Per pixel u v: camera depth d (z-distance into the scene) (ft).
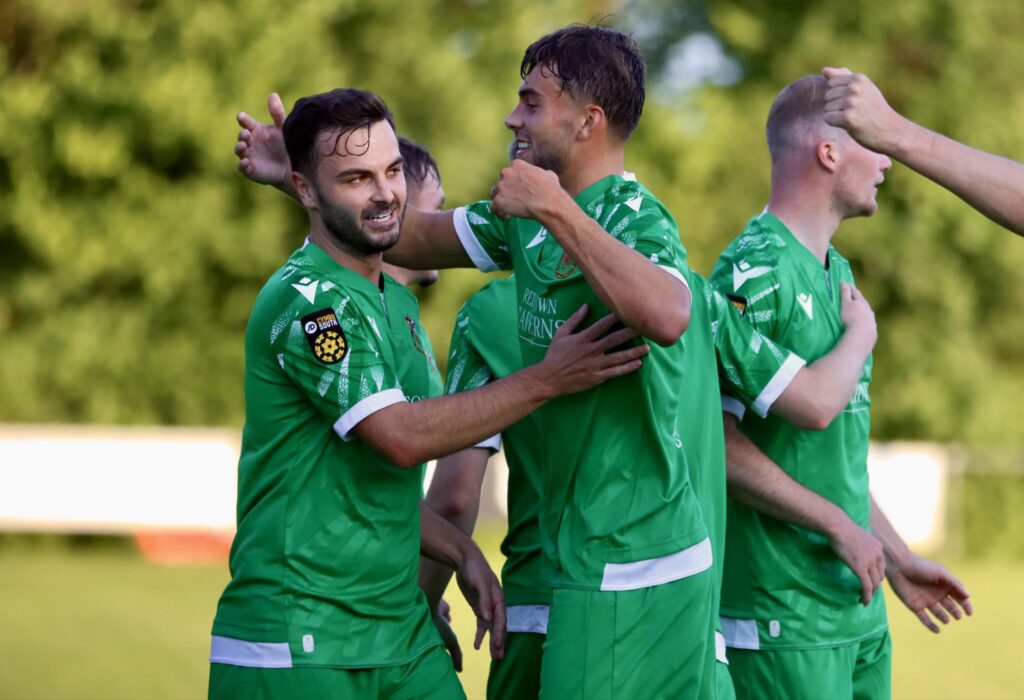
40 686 62.13
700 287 31.07
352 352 28.37
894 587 36.70
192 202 135.85
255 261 137.59
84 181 135.95
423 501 33.58
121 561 117.29
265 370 29.12
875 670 36.35
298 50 135.74
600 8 163.84
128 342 138.31
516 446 32.63
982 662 73.61
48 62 134.21
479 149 141.08
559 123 28.45
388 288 30.42
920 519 126.93
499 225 31.73
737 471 32.99
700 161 152.15
